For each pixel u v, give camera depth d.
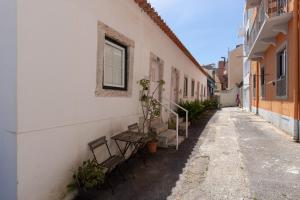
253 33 13.54
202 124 12.02
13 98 2.86
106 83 5.14
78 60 3.96
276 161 5.66
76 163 3.94
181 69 12.16
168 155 6.14
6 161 2.95
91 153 4.34
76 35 3.90
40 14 3.15
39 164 3.18
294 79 8.08
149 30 7.32
